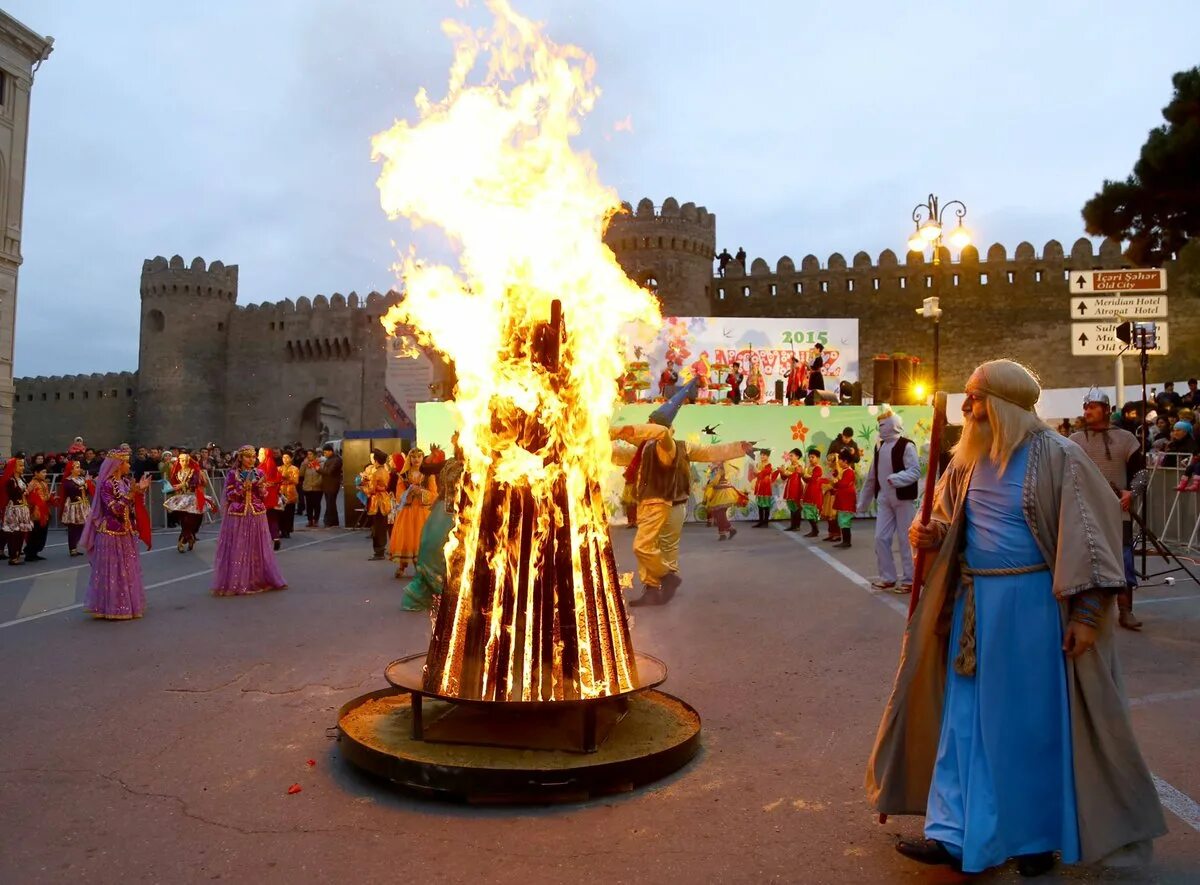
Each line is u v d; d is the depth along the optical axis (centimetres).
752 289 4972
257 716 482
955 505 299
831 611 771
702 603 820
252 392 6334
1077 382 4525
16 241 3609
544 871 296
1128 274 1533
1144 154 2548
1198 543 1170
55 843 320
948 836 273
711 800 358
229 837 324
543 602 404
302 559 1280
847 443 1518
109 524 788
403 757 363
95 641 695
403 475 1266
